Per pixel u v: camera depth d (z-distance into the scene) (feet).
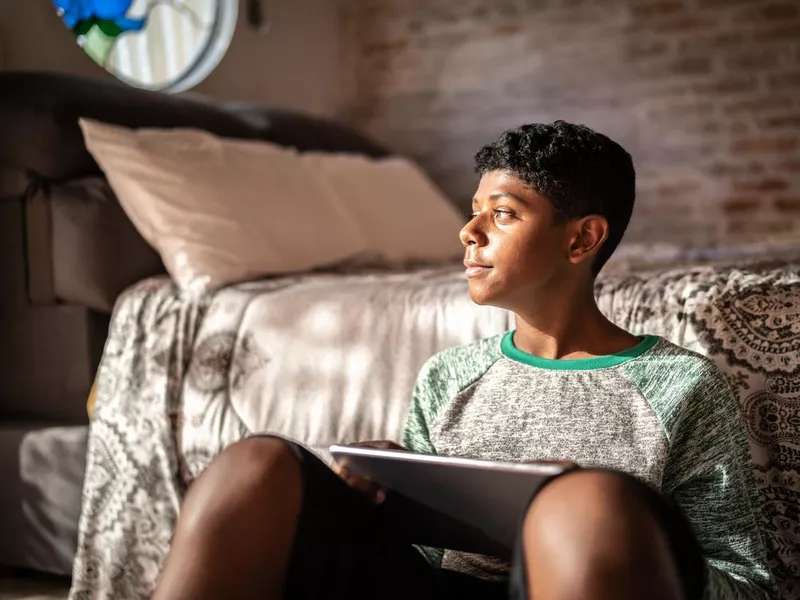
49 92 7.30
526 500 2.87
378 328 5.61
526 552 2.74
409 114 13.09
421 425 3.87
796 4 11.31
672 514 2.73
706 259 7.42
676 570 2.64
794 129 11.44
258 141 8.73
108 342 6.25
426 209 9.96
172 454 5.81
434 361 3.99
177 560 2.96
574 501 2.68
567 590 2.58
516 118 12.57
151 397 5.94
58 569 6.52
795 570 4.42
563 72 12.32
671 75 11.89
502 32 12.55
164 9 10.37
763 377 4.57
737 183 11.74
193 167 7.16
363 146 10.91
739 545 3.42
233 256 6.75
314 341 5.73
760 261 6.16
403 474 3.11
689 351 3.60
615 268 6.60
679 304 4.83
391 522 3.38
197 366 5.93
